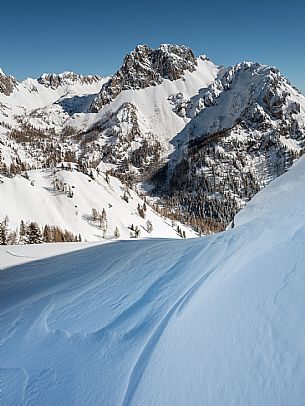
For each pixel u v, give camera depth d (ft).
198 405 12.25
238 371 12.40
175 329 18.62
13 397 17.43
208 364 13.74
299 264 16.25
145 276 32.42
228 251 27.55
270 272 16.96
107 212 339.36
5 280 43.65
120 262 41.81
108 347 20.67
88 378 18.06
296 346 11.85
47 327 25.76
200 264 29.04
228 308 16.28
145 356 18.15
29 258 56.39
